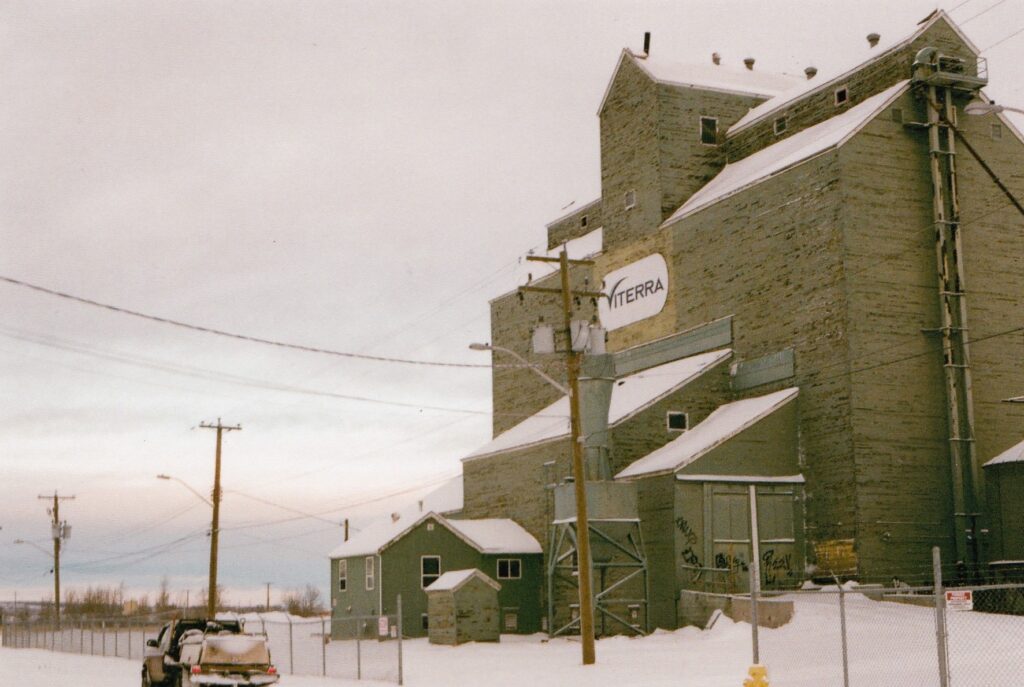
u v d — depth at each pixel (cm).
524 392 7144
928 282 4834
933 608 4000
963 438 4716
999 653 2983
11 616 8994
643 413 5284
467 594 4969
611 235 6444
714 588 4634
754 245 5272
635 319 6150
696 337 5644
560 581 5616
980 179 5025
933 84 4912
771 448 4834
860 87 5331
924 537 4612
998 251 5012
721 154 6219
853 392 4616
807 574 4756
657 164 6072
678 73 6306
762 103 6344
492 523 6066
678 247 5838
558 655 3944
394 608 5644
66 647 6650
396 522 6097
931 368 4772
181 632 3155
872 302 4716
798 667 2959
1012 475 4309
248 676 2792
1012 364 4941
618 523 4938
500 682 3030
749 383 5256
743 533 4738
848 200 4753
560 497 4972
